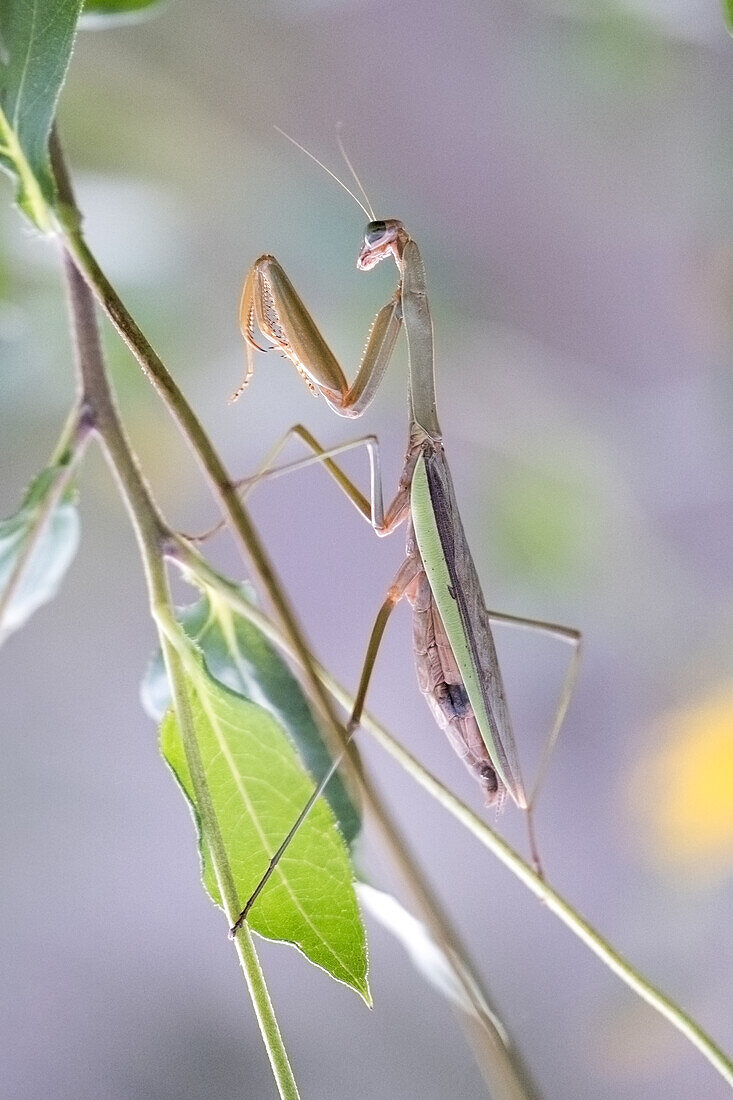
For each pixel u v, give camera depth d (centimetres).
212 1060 82
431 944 55
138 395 66
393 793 86
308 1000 84
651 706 74
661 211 71
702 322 72
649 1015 69
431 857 84
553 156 72
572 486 70
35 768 87
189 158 68
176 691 53
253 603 55
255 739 54
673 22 67
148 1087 80
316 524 91
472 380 70
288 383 67
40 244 63
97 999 83
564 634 61
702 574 72
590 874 80
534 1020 77
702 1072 70
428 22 76
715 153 69
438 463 59
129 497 54
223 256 67
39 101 54
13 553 54
